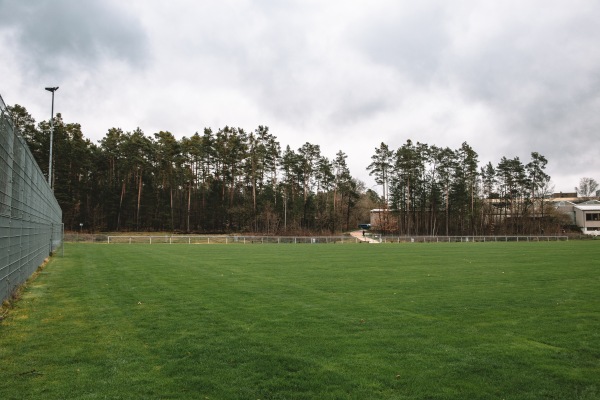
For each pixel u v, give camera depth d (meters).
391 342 7.79
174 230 79.25
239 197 86.44
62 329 8.70
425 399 5.30
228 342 7.74
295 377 6.00
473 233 88.00
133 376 6.02
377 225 100.88
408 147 84.50
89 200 76.81
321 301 11.94
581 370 6.34
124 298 12.32
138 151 76.81
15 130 12.43
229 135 83.88
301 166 89.44
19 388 5.56
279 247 43.88
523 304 11.57
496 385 5.76
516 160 90.81
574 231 100.06
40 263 21.14
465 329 8.80
